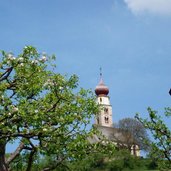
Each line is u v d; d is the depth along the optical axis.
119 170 118.75
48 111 26.19
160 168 35.12
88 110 29.34
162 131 34.88
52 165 29.92
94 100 30.30
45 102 26.34
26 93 27.83
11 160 28.75
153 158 36.03
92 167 103.00
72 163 31.77
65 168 31.66
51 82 28.56
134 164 123.50
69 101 28.20
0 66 26.73
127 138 148.00
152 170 117.62
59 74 29.47
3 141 26.33
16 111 23.98
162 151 34.72
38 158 32.34
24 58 27.12
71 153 27.73
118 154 121.12
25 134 24.58
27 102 25.08
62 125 26.16
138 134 146.88
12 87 27.56
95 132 29.72
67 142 27.27
